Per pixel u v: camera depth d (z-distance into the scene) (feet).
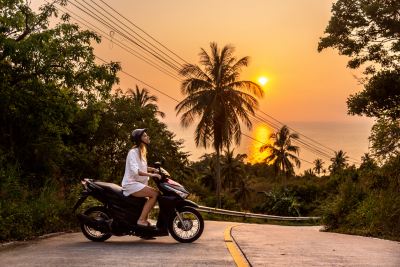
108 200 28.94
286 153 270.87
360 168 66.85
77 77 46.62
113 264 21.36
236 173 268.21
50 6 45.60
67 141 62.03
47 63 44.68
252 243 30.25
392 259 24.61
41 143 47.44
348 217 62.69
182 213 29.60
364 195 64.85
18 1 43.80
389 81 80.28
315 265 22.11
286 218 163.02
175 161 100.89
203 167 291.99
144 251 25.29
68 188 49.34
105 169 67.97
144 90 173.58
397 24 80.64
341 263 22.80
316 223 165.58
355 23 85.81
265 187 301.84
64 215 37.60
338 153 287.69
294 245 29.94
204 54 141.18
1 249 25.86
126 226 28.63
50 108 45.75
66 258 22.76
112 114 72.74
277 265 21.93
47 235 32.04
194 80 140.77
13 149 45.42
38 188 44.52
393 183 56.54
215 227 55.42
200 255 24.39
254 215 145.69
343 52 87.92
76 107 48.75
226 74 141.90
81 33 46.57
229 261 22.79
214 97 139.64
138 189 28.60
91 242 28.94
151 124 87.76
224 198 167.53
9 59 44.91
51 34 43.78
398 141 59.57
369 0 85.15
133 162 28.86
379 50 85.81
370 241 37.58
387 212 52.11
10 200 35.12
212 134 142.92
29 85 45.32
